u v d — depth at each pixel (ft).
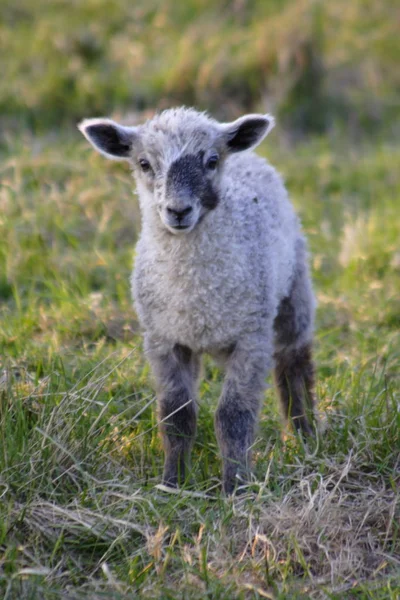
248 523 53.98
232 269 59.88
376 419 63.05
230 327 60.75
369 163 127.85
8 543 51.70
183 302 60.23
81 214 100.68
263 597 49.06
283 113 139.03
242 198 63.31
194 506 55.72
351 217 107.14
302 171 123.13
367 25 169.17
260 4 163.02
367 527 54.34
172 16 161.17
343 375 73.61
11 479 55.52
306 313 70.44
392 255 97.96
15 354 74.33
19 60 142.82
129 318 82.64
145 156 62.39
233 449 59.98
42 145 117.80
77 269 91.56
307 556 52.70
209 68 138.41
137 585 49.90
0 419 60.18
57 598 48.24
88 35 148.46
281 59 141.18
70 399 60.90
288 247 67.72
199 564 51.24
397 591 48.85
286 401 69.62
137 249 63.98
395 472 58.85
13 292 87.97
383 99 148.66
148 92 137.08
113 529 54.24
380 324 87.25
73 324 81.41
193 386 64.08
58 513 54.08
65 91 135.85
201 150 60.80
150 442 64.34
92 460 58.90
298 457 61.16
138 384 71.26
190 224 58.29
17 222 95.40
